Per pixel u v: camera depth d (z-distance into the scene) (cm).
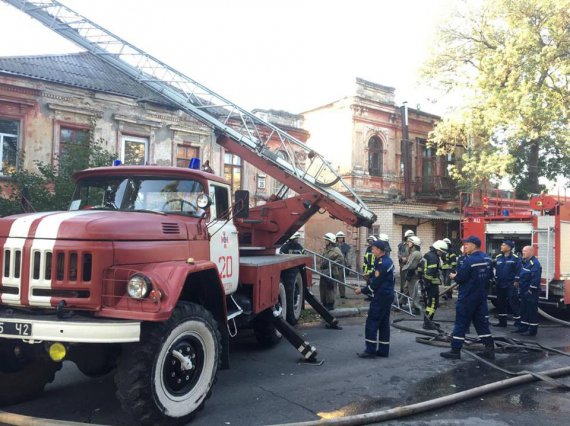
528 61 1745
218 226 566
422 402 498
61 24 1084
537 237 1138
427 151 2536
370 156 2342
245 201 571
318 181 1019
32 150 1454
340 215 1014
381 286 716
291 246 1208
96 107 1591
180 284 417
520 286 963
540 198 1134
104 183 557
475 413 493
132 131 1680
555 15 1758
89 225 409
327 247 1205
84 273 400
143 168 552
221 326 506
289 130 2234
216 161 1905
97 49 1084
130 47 1072
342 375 619
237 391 543
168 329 412
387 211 2188
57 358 402
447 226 2442
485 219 1300
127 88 1686
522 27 1753
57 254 401
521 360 722
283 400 516
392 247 2180
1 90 1399
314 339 841
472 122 1873
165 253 451
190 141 1828
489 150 1944
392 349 779
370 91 2319
